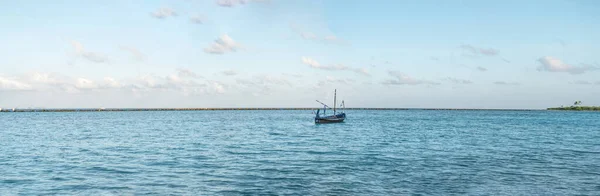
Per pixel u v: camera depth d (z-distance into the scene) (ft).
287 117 612.29
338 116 378.94
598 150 143.13
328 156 127.85
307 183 86.17
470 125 338.75
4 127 307.99
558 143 169.58
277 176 93.76
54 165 109.19
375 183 85.87
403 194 76.54
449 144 166.09
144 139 193.88
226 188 82.02
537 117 606.55
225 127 311.68
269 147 155.63
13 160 118.62
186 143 172.55
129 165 109.40
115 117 607.78
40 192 78.84
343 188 81.51
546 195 75.82
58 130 268.21
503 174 95.50
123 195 76.64
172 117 615.98
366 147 155.02
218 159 121.08
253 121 444.14
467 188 81.20
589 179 89.76
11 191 79.46
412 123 383.45
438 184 84.74
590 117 595.47
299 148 151.74
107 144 168.04
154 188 82.23
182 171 100.32
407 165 108.78
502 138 196.85
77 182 87.51
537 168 103.60
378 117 613.52
